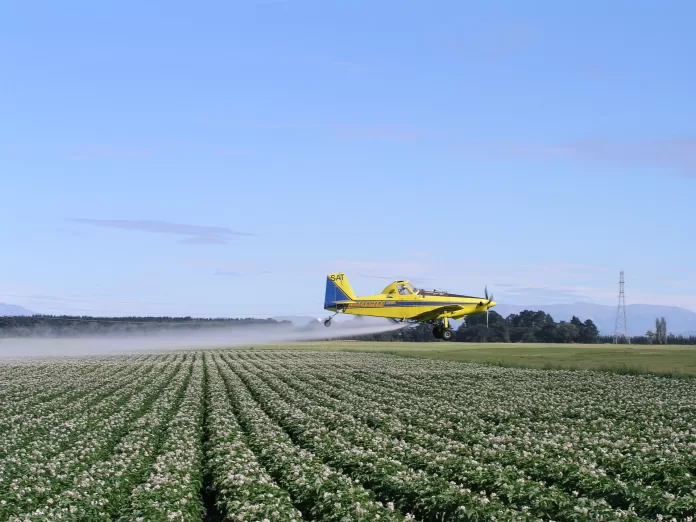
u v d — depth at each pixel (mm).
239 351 118312
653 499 20125
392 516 19156
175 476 24000
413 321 84500
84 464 27609
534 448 28000
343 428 35156
